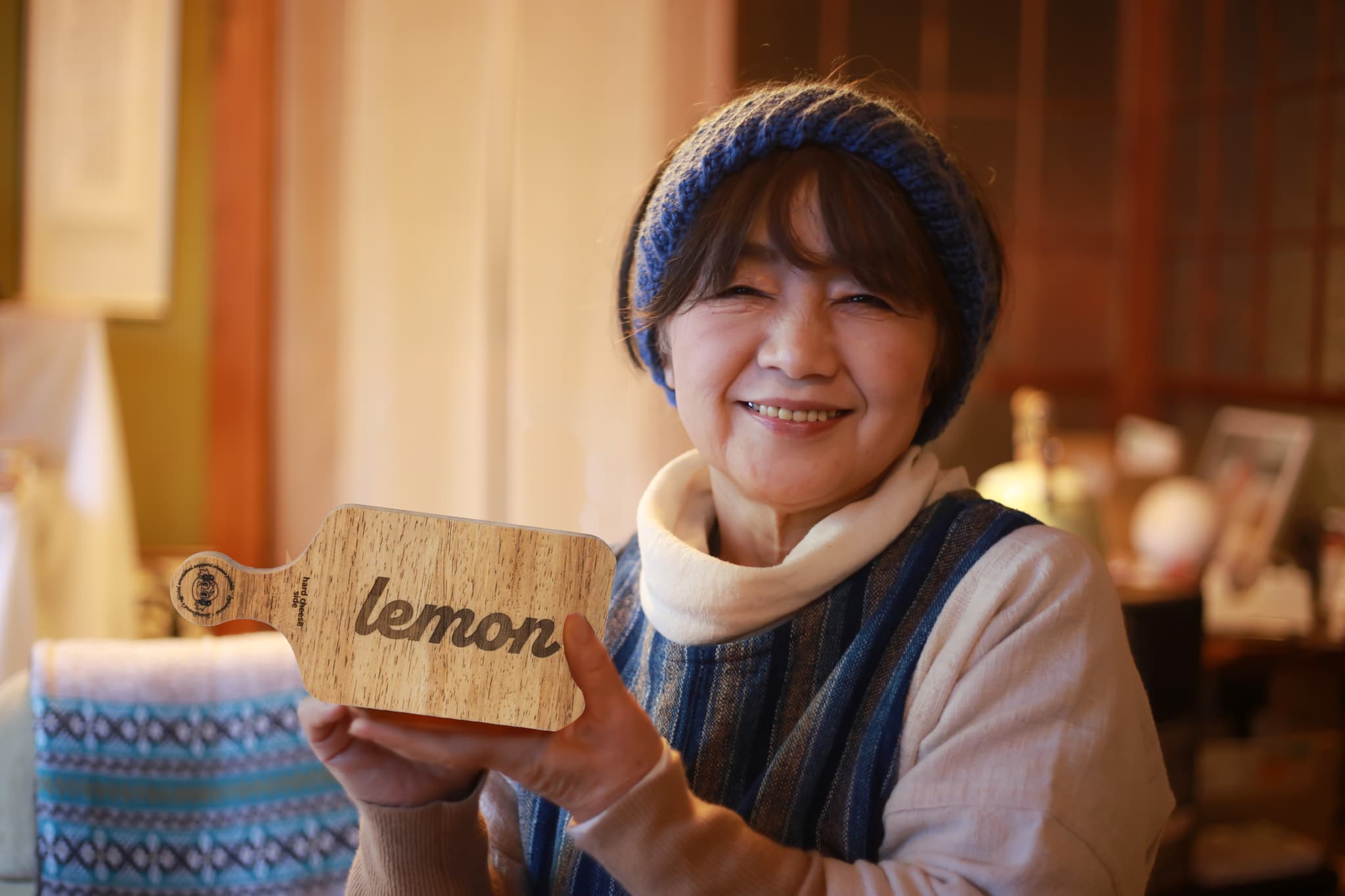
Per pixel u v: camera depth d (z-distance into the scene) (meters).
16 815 1.15
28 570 2.06
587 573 0.54
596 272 2.87
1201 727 1.64
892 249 0.61
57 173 2.65
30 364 2.28
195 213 2.75
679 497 0.75
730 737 0.65
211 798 1.17
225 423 2.78
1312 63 3.05
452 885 0.64
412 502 2.97
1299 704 2.69
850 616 0.65
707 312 0.65
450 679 0.53
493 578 0.53
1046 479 1.80
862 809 0.61
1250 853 2.15
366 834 0.64
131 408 2.74
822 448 0.64
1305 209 3.08
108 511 2.29
